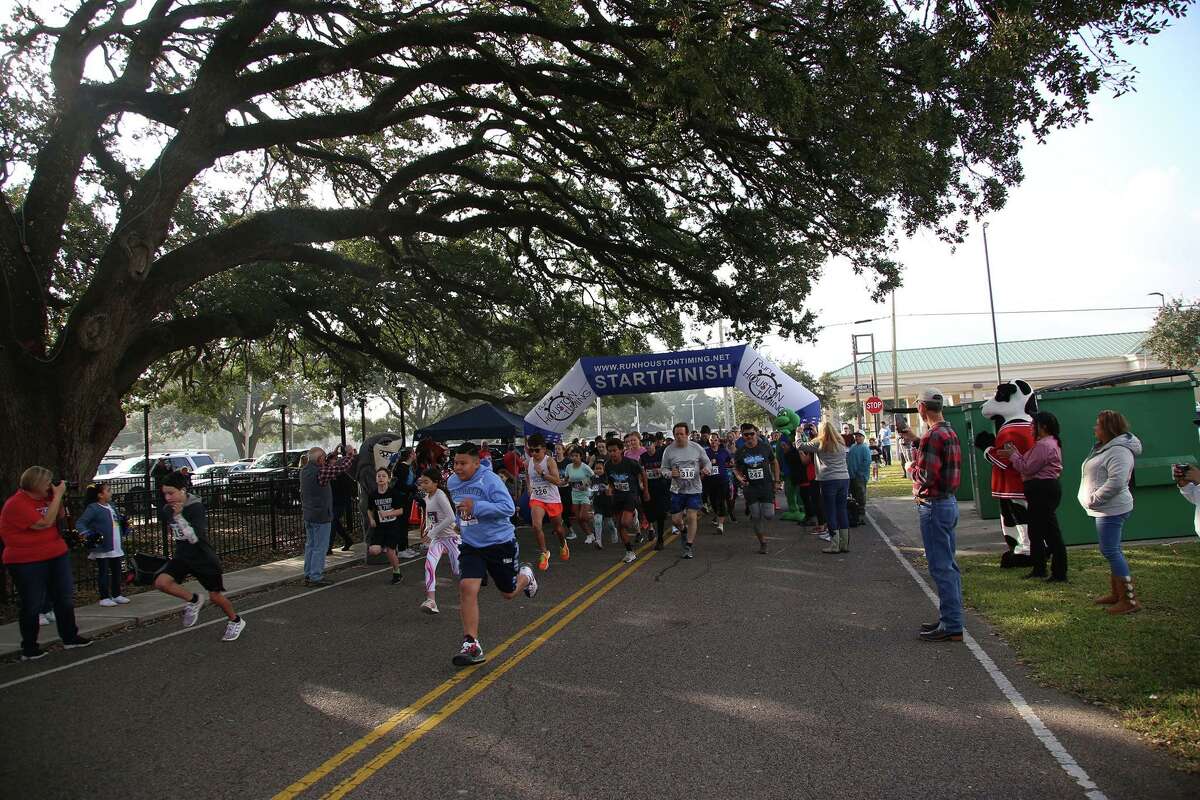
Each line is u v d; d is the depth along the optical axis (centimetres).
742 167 1571
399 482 1424
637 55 1248
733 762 432
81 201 1842
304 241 1586
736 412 6744
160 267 1430
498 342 2464
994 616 735
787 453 1612
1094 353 5384
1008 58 1047
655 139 1667
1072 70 1100
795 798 386
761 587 956
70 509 1205
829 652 653
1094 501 716
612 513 1408
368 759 457
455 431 2073
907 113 1151
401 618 879
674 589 966
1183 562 918
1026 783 392
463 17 1598
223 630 862
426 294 2238
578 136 1703
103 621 918
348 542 1522
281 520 1717
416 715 532
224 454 12662
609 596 936
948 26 1146
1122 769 403
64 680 678
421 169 1800
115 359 1380
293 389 6359
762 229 1712
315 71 1446
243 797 411
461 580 667
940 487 667
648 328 2455
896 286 1625
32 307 1396
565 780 417
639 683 586
